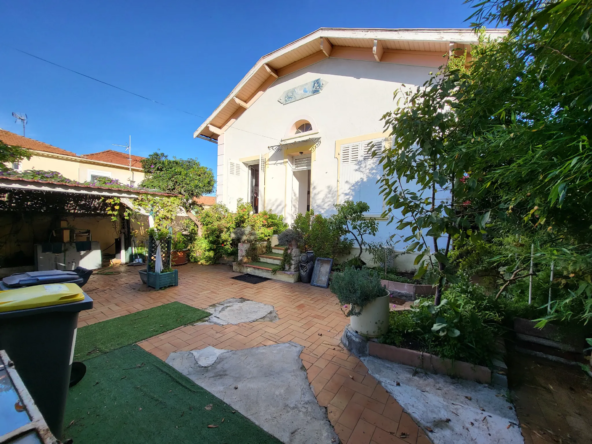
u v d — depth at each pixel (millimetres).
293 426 2176
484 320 3357
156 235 6367
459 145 2414
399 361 3033
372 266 6812
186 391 2584
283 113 9234
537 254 2484
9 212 8461
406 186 6668
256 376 2830
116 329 3928
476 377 2707
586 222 1798
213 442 2016
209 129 10977
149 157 11250
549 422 2279
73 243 8180
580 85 1305
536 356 3307
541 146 1414
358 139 7551
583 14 973
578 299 2668
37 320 1912
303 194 10211
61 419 2025
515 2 1326
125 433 2086
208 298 5465
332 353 3312
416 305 3883
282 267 7227
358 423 2211
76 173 14344
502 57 1945
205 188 10867
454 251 3893
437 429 2148
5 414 1115
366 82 7484
